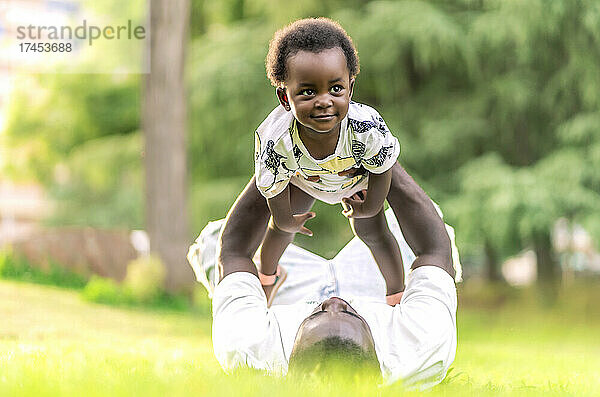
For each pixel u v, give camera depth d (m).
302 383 3.57
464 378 5.31
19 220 34.94
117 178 23.67
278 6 18.31
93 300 13.72
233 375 4.06
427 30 17.25
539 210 16.62
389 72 18.45
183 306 14.62
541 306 18.52
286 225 4.89
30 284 14.77
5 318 10.47
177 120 15.28
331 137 4.48
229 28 20.19
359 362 3.92
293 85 4.08
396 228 6.59
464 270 25.11
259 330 4.52
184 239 15.27
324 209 18.69
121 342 7.77
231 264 5.02
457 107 18.56
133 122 24.00
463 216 17.05
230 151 19.41
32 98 25.47
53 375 3.81
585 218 16.98
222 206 18.66
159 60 15.17
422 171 18.69
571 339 14.46
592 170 17.12
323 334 3.95
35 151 26.56
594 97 17.38
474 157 18.80
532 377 5.69
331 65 4.02
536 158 18.83
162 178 15.19
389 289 5.69
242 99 18.64
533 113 18.33
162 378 3.85
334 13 18.34
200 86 18.52
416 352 4.39
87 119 24.30
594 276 21.31
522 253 22.59
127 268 15.96
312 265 6.89
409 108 19.00
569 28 17.33
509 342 12.92
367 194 4.85
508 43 17.73
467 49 17.59
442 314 4.63
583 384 4.86
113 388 3.42
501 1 17.22
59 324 10.41
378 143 4.53
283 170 4.65
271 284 5.64
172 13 15.16
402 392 3.74
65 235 15.88
